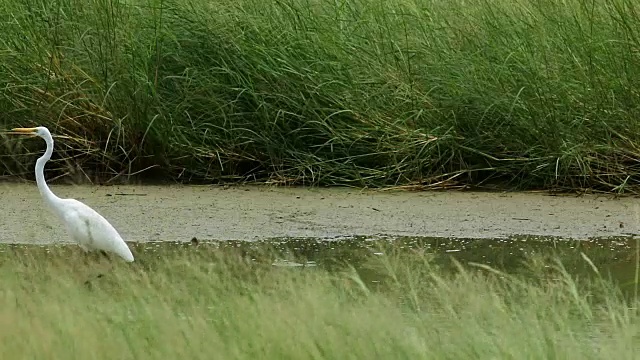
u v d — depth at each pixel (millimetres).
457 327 21438
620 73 37406
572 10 38625
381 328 20531
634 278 27578
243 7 40000
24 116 39594
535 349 19578
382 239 32375
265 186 38750
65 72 39375
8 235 32750
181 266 27109
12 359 19016
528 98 37531
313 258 29938
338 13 40156
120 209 35688
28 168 39969
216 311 21844
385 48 39031
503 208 35688
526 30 38500
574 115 37594
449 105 38438
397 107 38625
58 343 19656
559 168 37656
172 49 39438
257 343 19500
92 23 39469
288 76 38938
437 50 38812
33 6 40062
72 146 39688
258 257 29984
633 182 37375
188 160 39500
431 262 29406
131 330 20484
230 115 39156
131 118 39125
